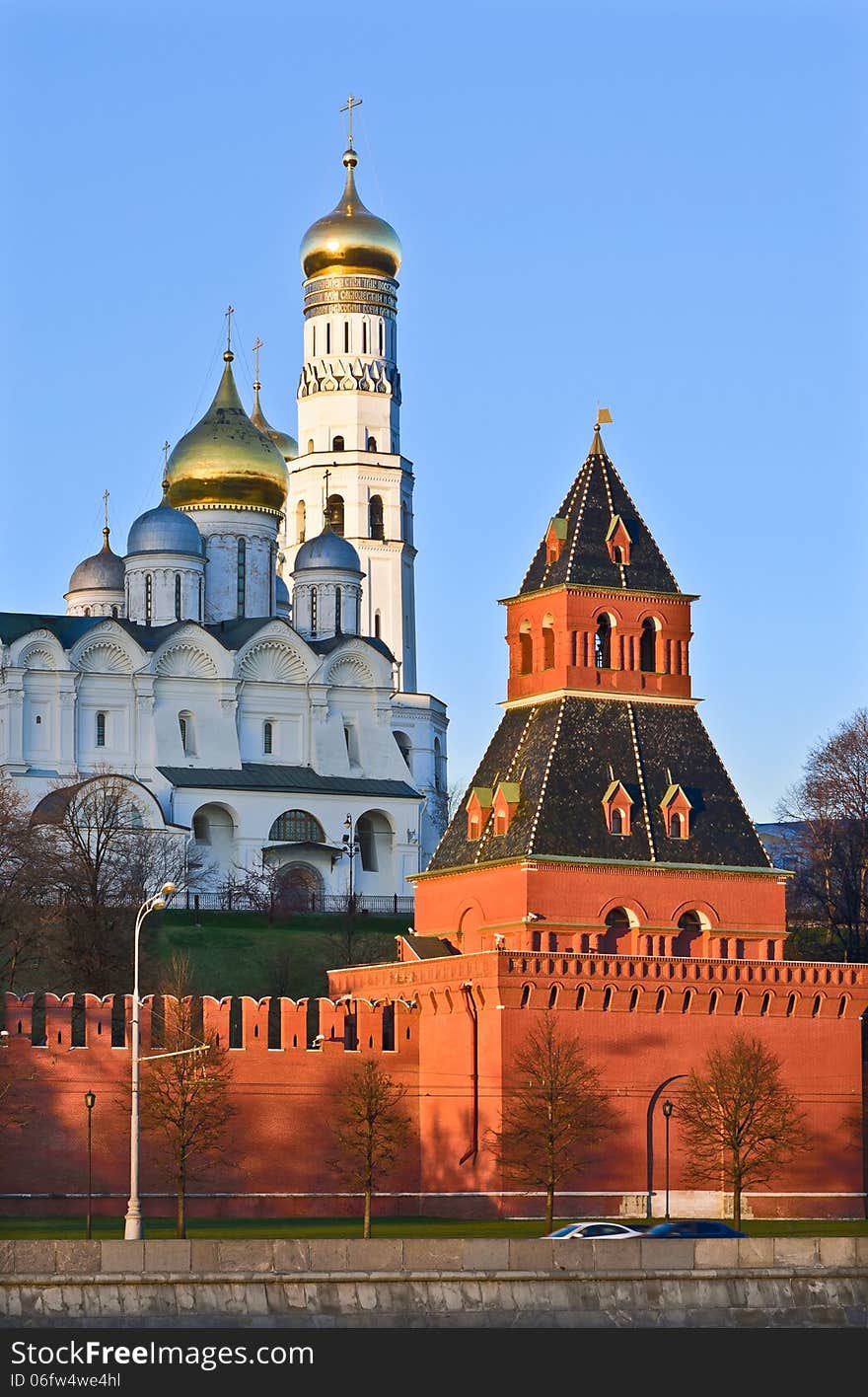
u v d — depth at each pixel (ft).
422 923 538.06
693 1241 362.74
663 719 529.86
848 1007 515.09
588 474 543.39
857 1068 516.32
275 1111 501.97
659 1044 501.56
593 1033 496.23
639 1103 497.87
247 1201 497.87
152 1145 497.05
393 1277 357.41
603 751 521.24
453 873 526.16
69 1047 493.77
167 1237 444.55
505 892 509.76
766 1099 492.95
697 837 520.01
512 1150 486.38
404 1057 512.63
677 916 513.45
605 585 529.04
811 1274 363.15
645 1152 497.05
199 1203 494.59
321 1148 504.02
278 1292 355.77
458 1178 498.28
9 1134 488.44
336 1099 505.66
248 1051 501.56
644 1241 361.92
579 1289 359.05
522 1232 457.27
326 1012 508.53
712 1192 499.51
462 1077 498.69
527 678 534.78
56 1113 491.72
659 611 533.55
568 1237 388.98
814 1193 508.53
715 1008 505.66
